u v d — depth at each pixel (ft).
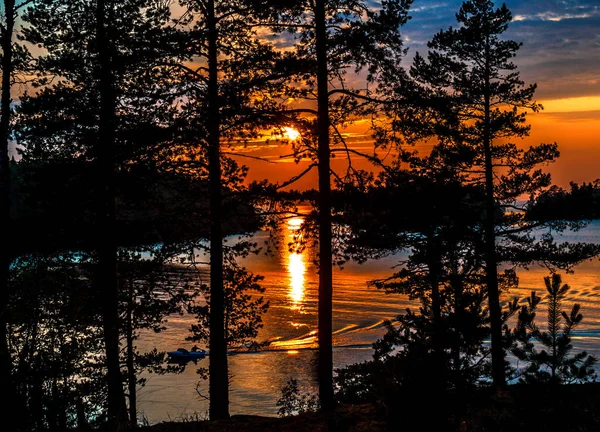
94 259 46.83
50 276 41.01
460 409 21.26
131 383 58.13
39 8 43.83
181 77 45.34
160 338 164.04
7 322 33.47
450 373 21.49
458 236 39.50
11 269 41.01
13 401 24.25
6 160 39.50
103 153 43.06
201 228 48.14
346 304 226.38
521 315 22.45
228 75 46.37
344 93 44.78
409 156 64.64
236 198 46.75
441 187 42.32
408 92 47.01
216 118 43.73
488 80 66.90
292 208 46.75
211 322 47.34
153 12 44.75
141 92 43.88
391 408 21.62
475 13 66.64
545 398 20.15
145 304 52.49
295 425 33.09
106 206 44.65
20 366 26.20
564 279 269.85
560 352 21.21
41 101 43.21
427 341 22.71
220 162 48.03
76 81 44.93
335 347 159.12
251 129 46.50
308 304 230.27
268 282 301.63
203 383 122.11
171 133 43.04
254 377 130.52
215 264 47.32
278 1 42.68
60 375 27.63
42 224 41.86
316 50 44.16
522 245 64.80
